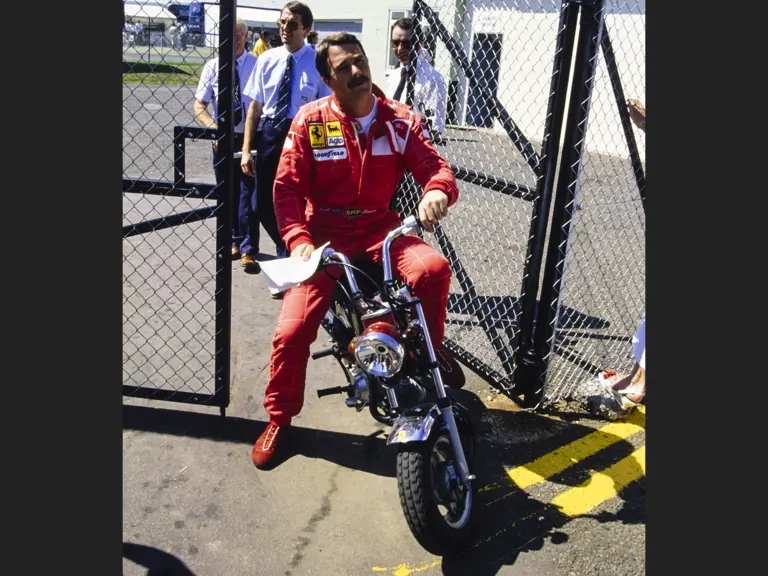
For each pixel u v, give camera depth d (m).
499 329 3.98
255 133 4.88
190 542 2.49
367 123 2.90
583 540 2.56
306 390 3.62
